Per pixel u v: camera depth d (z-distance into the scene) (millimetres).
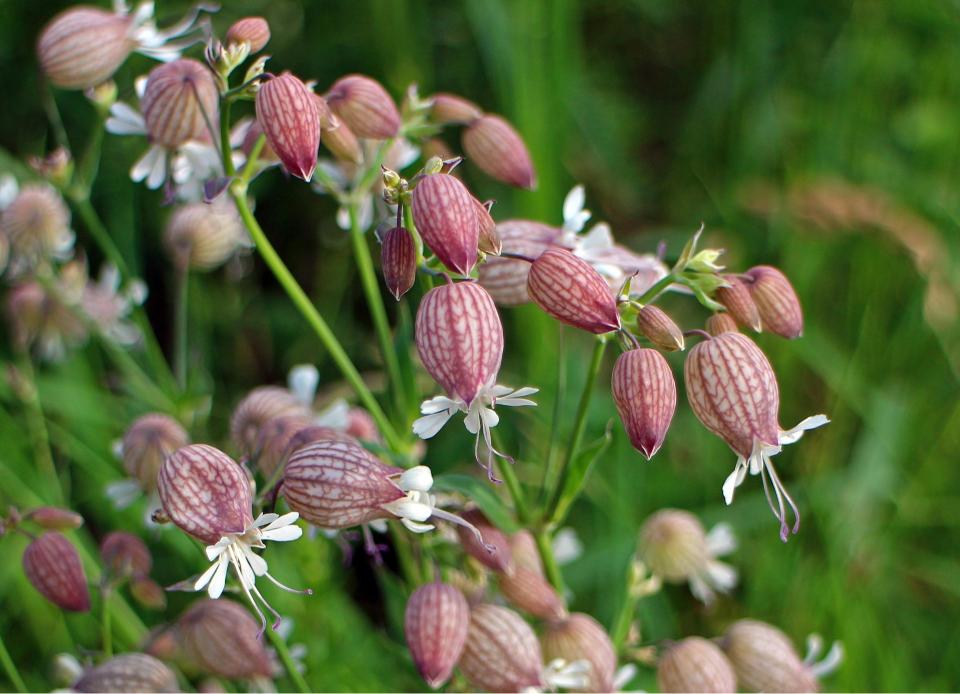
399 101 624
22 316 500
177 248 469
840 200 571
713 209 630
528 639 389
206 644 394
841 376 554
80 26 426
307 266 640
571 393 524
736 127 636
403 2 613
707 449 530
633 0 691
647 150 677
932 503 530
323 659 456
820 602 491
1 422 519
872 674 483
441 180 367
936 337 566
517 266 392
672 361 568
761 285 386
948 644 499
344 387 530
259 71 391
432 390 500
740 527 510
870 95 641
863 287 584
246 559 366
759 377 373
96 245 607
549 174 566
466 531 392
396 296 372
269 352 618
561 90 584
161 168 416
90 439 521
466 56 656
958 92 635
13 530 396
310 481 371
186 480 365
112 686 388
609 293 371
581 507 533
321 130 404
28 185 519
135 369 485
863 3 644
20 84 635
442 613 379
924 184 619
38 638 480
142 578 406
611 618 487
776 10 647
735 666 414
